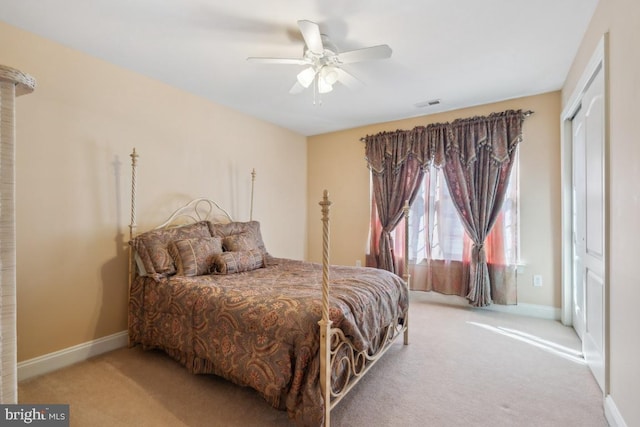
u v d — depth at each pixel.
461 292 3.78
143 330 2.46
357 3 1.90
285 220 4.62
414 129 4.01
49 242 2.28
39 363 2.21
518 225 3.49
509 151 3.44
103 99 2.59
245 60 2.60
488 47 2.40
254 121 4.08
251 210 4.03
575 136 2.90
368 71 2.80
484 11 1.98
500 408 1.85
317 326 1.63
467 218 3.63
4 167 0.95
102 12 1.98
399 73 2.84
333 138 4.80
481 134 3.56
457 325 3.18
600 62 1.92
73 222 2.40
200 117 3.39
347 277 2.46
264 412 1.79
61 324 2.33
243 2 1.89
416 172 3.99
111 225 2.63
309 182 5.03
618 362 1.64
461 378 2.18
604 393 1.81
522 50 2.45
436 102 3.56
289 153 4.68
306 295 1.91
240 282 2.35
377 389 2.04
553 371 2.28
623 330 1.58
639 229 1.41
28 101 2.18
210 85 3.10
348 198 4.67
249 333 1.78
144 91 2.88
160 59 2.59
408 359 2.46
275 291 2.04
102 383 2.09
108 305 2.60
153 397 1.93
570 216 3.14
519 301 3.52
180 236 2.80
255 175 4.09
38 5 1.90
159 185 3.00
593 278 2.25
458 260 3.82
